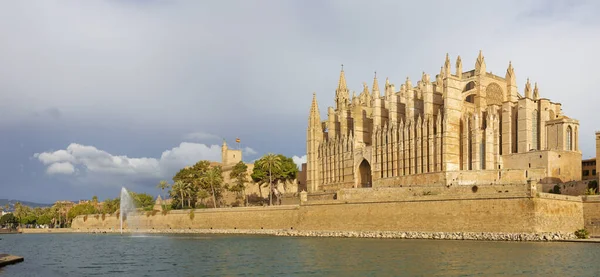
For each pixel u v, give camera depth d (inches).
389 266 2541.8
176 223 6358.3
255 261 2874.0
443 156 5113.2
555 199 3838.6
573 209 3941.9
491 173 4854.8
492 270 2364.7
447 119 5132.9
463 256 2839.6
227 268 2635.3
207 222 6028.5
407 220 4343.0
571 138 5000.0
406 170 5541.3
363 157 6141.7
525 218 3750.0
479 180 4881.9
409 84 5605.3
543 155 4793.3
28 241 5295.3
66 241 5142.7
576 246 3297.2
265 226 5472.4
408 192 4399.6
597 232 3885.3
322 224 4928.6
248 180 7736.2
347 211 4749.0
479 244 3503.9
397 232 4345.5
